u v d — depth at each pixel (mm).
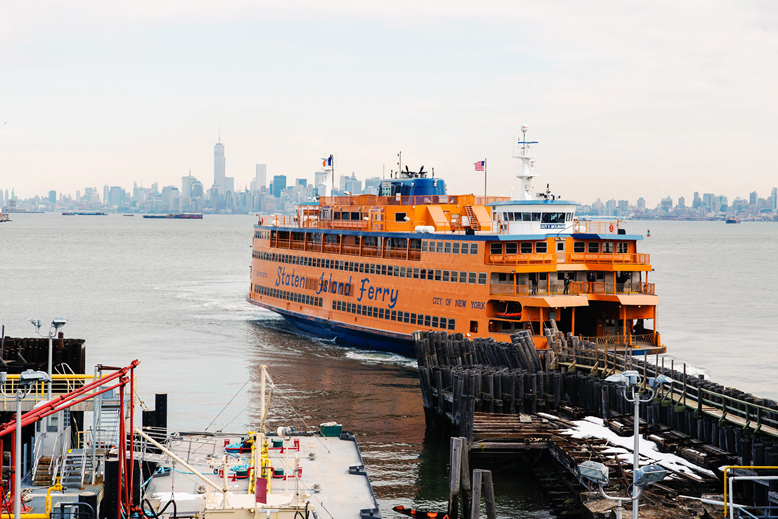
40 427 42031
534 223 75875
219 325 104438
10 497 33344
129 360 79938
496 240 69812
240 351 85438
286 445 44219
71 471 38125
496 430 49812
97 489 36250
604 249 74125
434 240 75750
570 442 46500
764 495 37406
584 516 38344
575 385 55125
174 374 73562
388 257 82875
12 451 33781
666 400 46875
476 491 36500
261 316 113250
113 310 117312
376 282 83625
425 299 76750
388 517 41250
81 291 141875
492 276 70562
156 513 34469
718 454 42250
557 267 69812
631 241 74875
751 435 41094
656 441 45281
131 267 199500
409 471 48406
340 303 89562
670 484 40156
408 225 83938
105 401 45531
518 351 58156
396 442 54125
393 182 96000
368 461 50094
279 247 104125
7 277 166125
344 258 89125
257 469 36344
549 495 43688
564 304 67750
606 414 51094
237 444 43719
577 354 58125
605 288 72312
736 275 183375
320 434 46625
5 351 62000
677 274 186125
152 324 104375
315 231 95375
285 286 100938
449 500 40406
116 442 41969
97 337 93500
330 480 38656
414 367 77062
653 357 81688
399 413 60969
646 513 35969
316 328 96000
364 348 87500
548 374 55562
